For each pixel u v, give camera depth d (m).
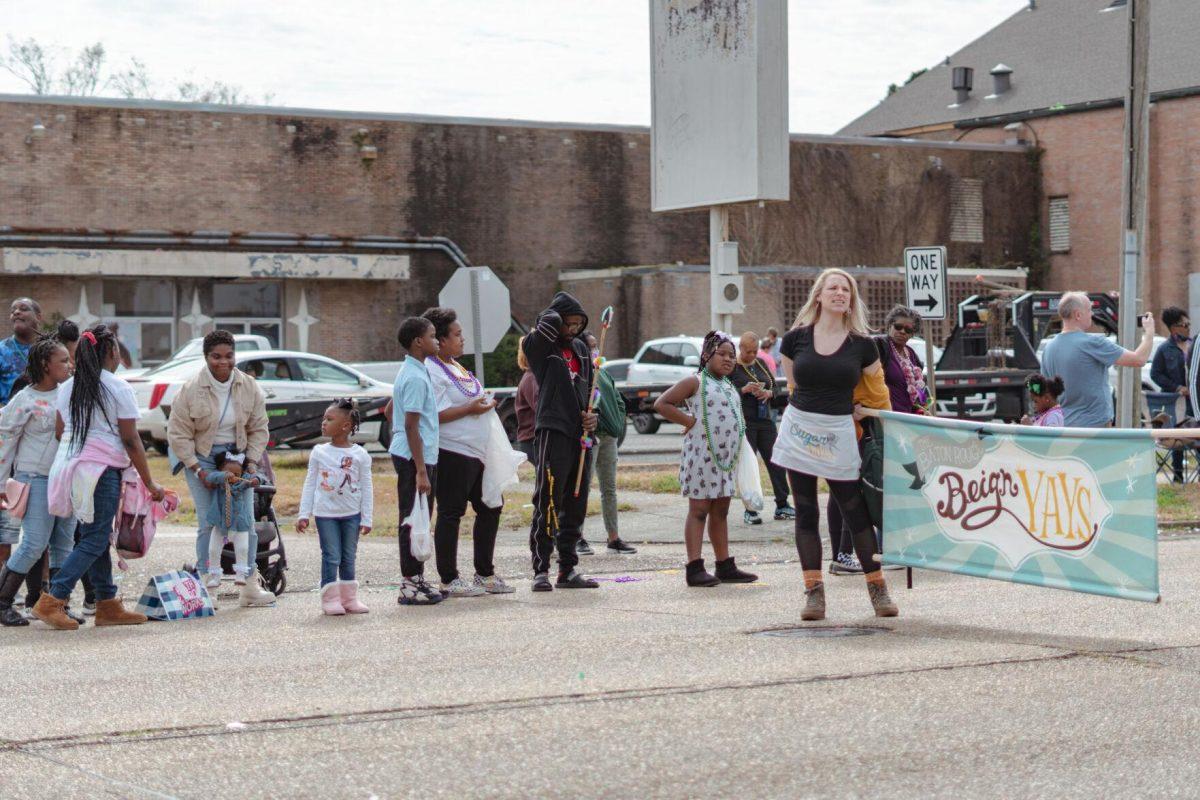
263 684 6.95
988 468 8.25
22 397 9.21
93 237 36.25
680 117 19.95
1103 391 10.94
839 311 8.49
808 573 8.61
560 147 42.91
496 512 10.29
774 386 14.55
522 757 5.48
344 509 9.43
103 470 9.01
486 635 8.30
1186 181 46.94
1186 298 47.00
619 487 17.98
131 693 6.79
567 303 10.30
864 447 8.89
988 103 53.94
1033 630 8.16
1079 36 53.69
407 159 40.88
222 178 38.44
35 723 6.16
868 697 6.40
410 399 9.68
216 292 38.00
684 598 9.85
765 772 5.27
